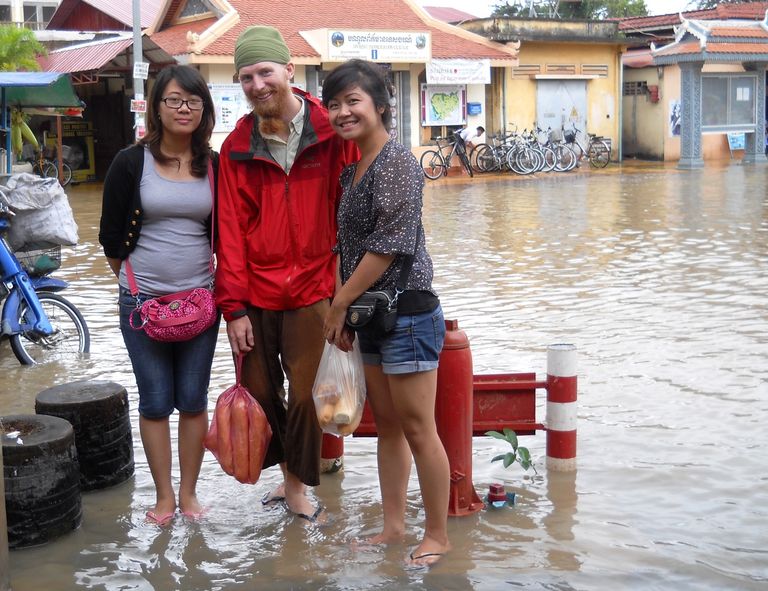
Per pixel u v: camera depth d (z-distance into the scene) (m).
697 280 10.31
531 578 3.87
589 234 14.19
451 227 15.41
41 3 43.12
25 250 7.51
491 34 27.95
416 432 4.01
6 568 3.72
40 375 7.16
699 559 4.02
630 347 7.47
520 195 20.80
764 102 30.06
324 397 4.12
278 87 4.22
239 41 4.27
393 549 4.20
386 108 3.93
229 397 4.40
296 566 4.05
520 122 29.28
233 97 24.03
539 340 7.79
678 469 5.01
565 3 47.59
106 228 4.45
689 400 6.13
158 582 3.94
